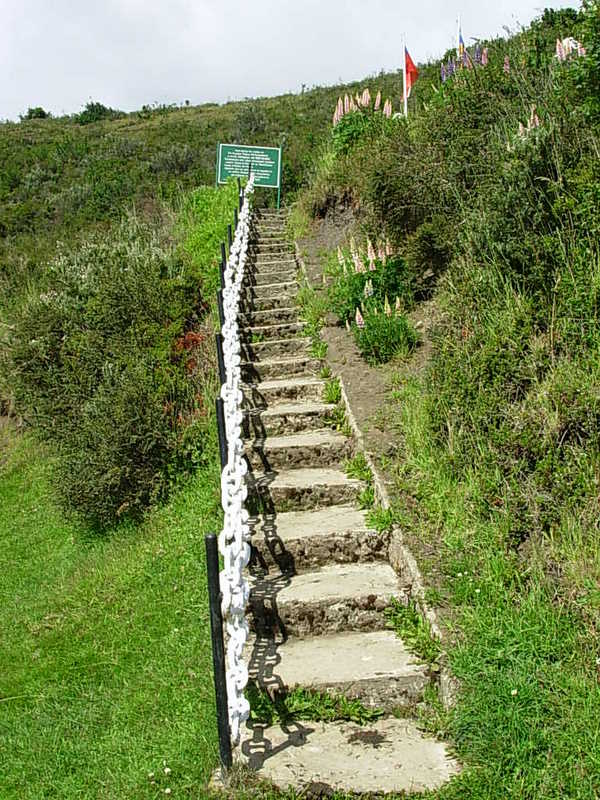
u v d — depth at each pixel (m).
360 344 7.61
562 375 5.33
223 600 3.69
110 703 4.51
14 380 10.93
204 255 11.35
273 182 14.44
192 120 30.28
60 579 7.22
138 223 13.57
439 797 3.22
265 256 11.31
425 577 4.48
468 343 5.98
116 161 22.27
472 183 8.27
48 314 10.90
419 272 8.39
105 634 5.40
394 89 21.19
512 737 3.38
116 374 8.56
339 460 6.24
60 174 23.03
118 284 10.09
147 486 7.48
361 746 3.64
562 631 3.86
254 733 3.77
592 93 6.75
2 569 8.07
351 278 8.58
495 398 5.36
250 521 5.54
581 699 3.48
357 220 10.94
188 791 3.49
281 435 6.72
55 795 3.85
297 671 4.08
